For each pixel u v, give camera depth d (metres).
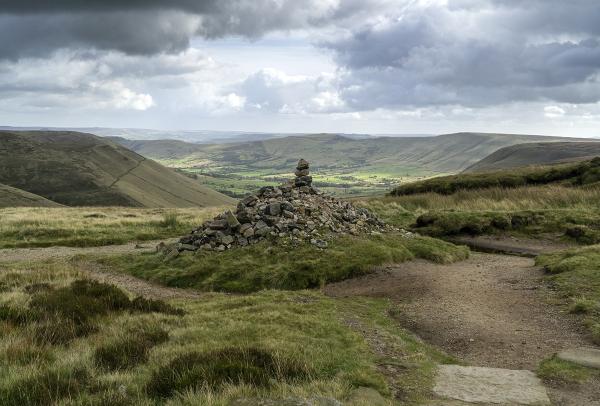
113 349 9.40
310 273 19.09
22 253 28.42
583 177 47.59
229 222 23.52
